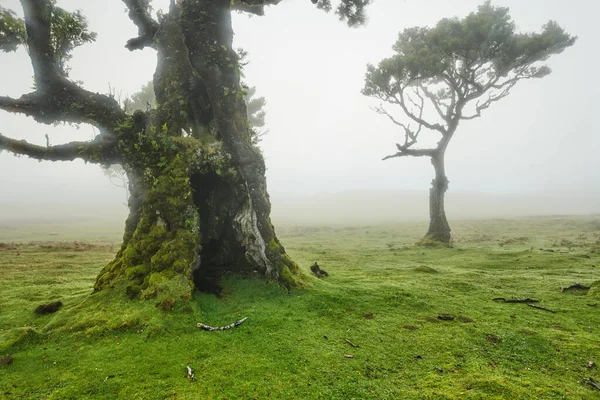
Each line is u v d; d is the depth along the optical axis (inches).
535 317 373.1
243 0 518.0
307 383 241.8
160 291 359.3
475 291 476.4
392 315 379.2
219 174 442.9
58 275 637.3
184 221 410.9
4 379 246.5
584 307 401.4
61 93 423.8
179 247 394.9
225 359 272.8
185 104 468.1
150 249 402.6
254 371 255.1
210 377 246.1
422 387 238.7
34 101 421.1
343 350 292.8
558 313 385.7
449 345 305.3
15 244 1107.9
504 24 943.0
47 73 418.0
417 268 628.4
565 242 1007.6
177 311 342.6
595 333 329.7
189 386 235.1
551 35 973.8
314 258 868.0
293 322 347.9
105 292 381.4
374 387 239.1
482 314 384.5
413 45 1136.8
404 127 1135.6
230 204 466.9
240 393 227.9
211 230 468.4
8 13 488.7
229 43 469.1
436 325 351.6
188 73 457.1
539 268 650.8
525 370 264.4
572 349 295.0
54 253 938.1
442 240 1091.3
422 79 1114.7
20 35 495.2
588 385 243.4
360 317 371.2
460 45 942.4
